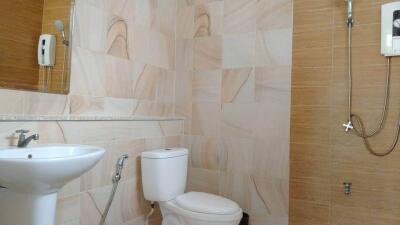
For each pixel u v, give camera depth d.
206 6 2.43
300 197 2.06
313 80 2.05
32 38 1.49
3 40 1.37
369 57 1.90
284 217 2.11
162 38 2.39
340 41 1.98
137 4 2.13
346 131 1.95
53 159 1.03
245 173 2.24
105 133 1.83
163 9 2.40
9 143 1.36
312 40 2.06
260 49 2.22
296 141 2.09
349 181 1.94
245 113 2.26
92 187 1.75
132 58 2.09
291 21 2.13
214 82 2.38
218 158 2.35
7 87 1.37
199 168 2.42
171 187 2.01
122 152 1.95
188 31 2.50
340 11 1.99
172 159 2.03
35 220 1.17
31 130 1.44
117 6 1.96
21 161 0.99
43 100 1.53
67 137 1.61
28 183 1.07
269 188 2.16
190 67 2.48
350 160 1.94
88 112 1.76
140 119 2.09
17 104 1.42
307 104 2.06
